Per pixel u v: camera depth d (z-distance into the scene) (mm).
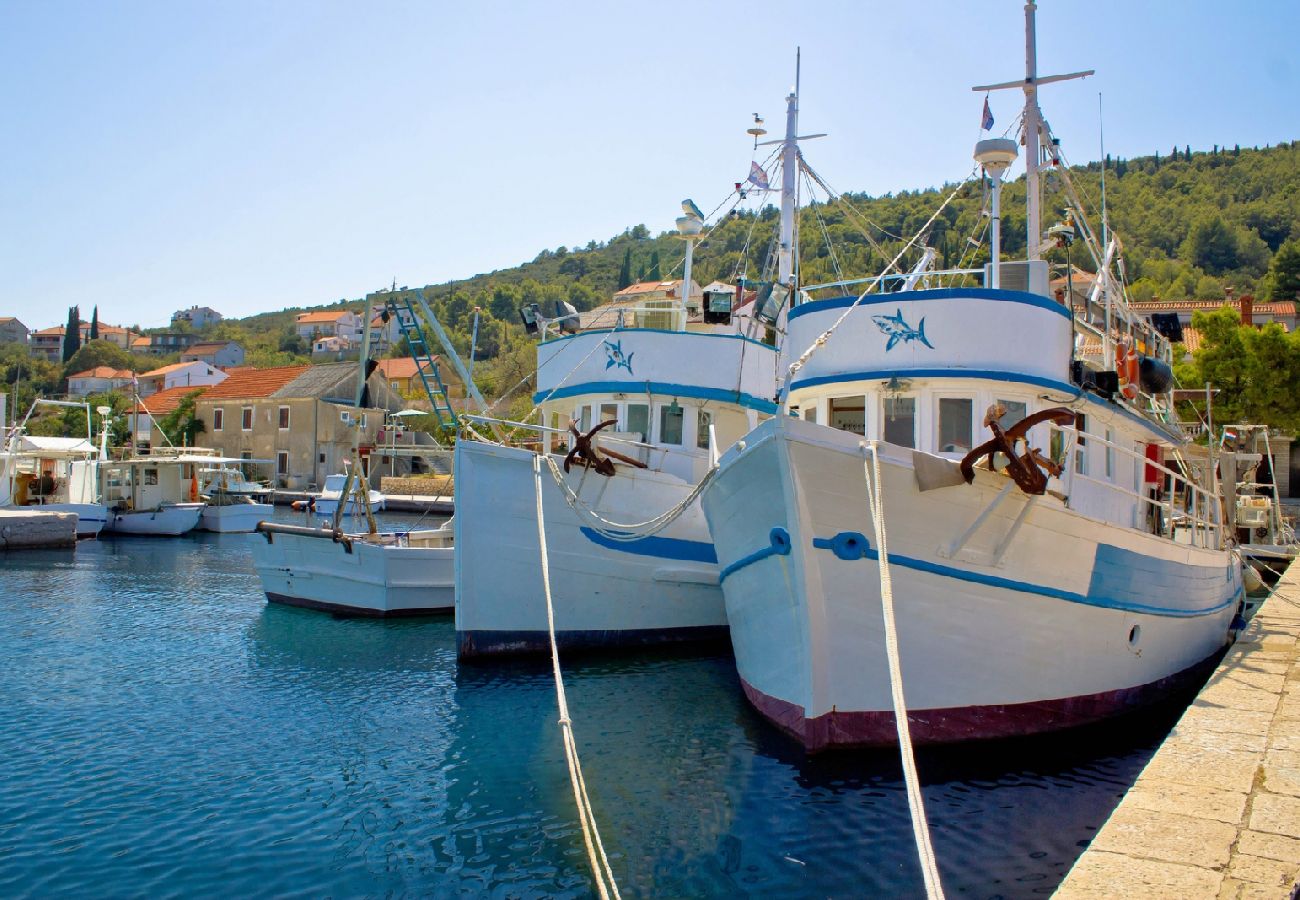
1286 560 22828
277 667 15078
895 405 11258
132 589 24438
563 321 18422
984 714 9922
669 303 18391
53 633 18141
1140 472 14359
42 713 12391
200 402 65812
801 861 7734
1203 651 13867
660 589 16047
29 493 41656
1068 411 8836
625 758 10352
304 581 21078
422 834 8422
